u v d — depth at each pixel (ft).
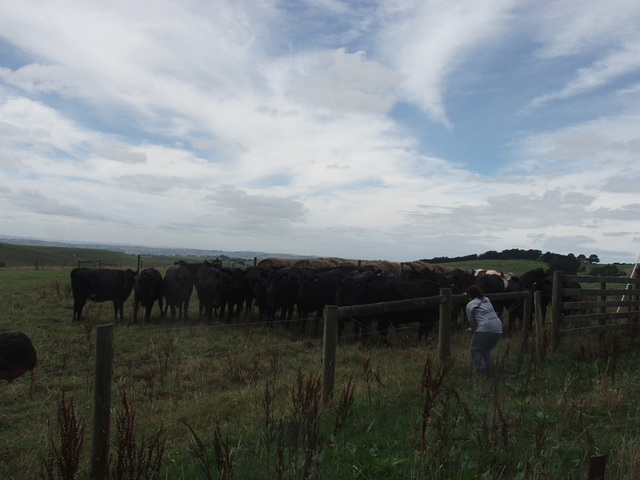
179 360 26.37
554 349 26.50
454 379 19.86
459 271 55.11
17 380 21.97
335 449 12.09
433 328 40.83
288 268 47.01
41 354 26.89
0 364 9.77
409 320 35.76
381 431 14.08
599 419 15.28
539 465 10.96
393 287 35.58
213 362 26.22
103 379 11.41
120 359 26.86
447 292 23.35
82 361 25.90
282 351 29.37
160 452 10.39
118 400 19.24
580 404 15.31
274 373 21.39
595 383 18.66
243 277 46.26
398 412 15.76
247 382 21.70
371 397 17.48
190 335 34.32
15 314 38.91
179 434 14.98
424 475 10.66
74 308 38.60
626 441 13.10
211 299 42.01
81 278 38.37
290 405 16.44
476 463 11.23
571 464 11.85
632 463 10.71
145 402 18.76
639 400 16.97
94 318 39.81
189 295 43.65
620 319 36.81
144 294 40.04
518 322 39.50
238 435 14.16
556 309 27.04
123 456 10.04
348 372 22.34
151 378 20.76
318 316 44.50
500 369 18.34
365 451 11.78
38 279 72.13
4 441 15.01
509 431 13.60
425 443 12.25
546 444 12.91
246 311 50.34
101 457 10.87
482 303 22.18
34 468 12.66
